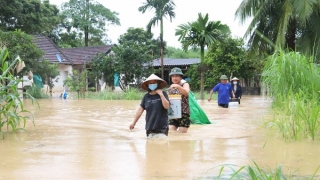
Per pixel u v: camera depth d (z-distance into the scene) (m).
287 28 17.28
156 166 4.00
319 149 4.92
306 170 3.77
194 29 21.80
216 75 29.83
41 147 5.27
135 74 27.67
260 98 22.92
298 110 5.93
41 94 21.81
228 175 3.56
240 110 12.38
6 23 28.81
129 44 28.19
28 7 29.14
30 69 20.53
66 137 6.28
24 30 30.00
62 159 4.41
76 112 11.54
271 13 18.23
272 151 4.81
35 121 8.84
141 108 6.58
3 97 6.65
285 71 8.23
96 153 4.78
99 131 7.07
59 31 49.50
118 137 6.28
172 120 7.11
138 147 5.23
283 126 6.09
